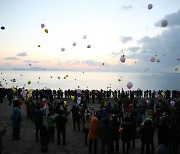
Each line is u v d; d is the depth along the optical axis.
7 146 10.80
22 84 82.25
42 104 18.11
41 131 10.15
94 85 96.94
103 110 11.96
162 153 6.41
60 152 10.18
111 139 10.04
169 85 99.62
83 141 12.06
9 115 18.78
